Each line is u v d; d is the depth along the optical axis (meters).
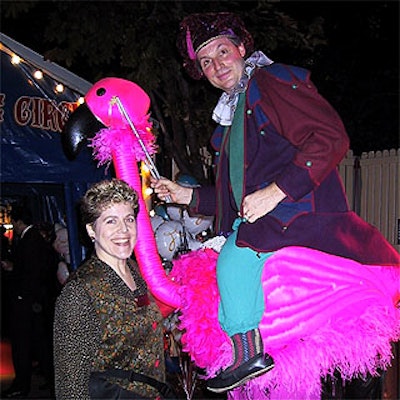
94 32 7.05
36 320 6.89
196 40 3.13
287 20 7.59
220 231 3.29
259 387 3.03
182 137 7.41
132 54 6.88
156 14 6.92
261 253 2.94
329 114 2.86
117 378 2.83
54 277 7.09
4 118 6.23
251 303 2.90
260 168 3.00
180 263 3.26
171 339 4.54
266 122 2.98
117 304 2.86
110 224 2.91
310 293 2.96
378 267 3.12
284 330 2.94
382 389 3.51
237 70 3.08
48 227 7.46
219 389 2.94
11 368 7.89
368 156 8.14
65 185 6.60
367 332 2.96
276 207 2.98
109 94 3.24
